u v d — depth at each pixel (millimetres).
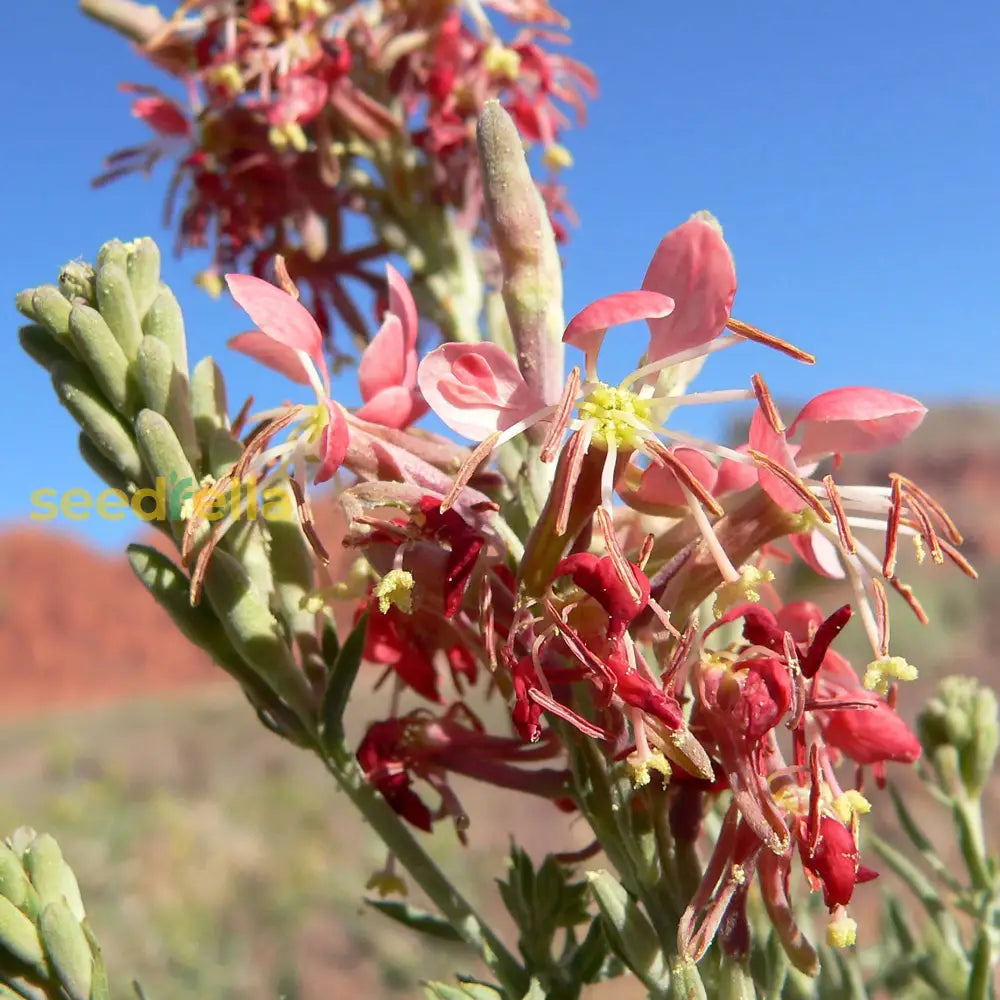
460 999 48
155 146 91
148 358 48
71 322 49
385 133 86
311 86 83
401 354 48
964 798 67
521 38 91
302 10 84
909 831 68
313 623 51
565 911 53
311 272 89
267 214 89
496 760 51
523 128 90
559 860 54
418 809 51
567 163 91
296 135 82
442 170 87
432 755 51
